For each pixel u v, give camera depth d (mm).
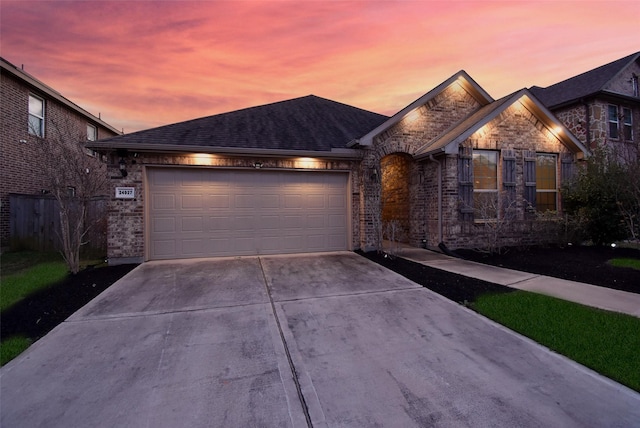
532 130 9922
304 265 7328
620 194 8547
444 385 2766
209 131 8820
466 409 2441
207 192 8172
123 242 7566
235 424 2293
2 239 9844
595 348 3312
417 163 10109
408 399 2572
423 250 9500
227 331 3885
